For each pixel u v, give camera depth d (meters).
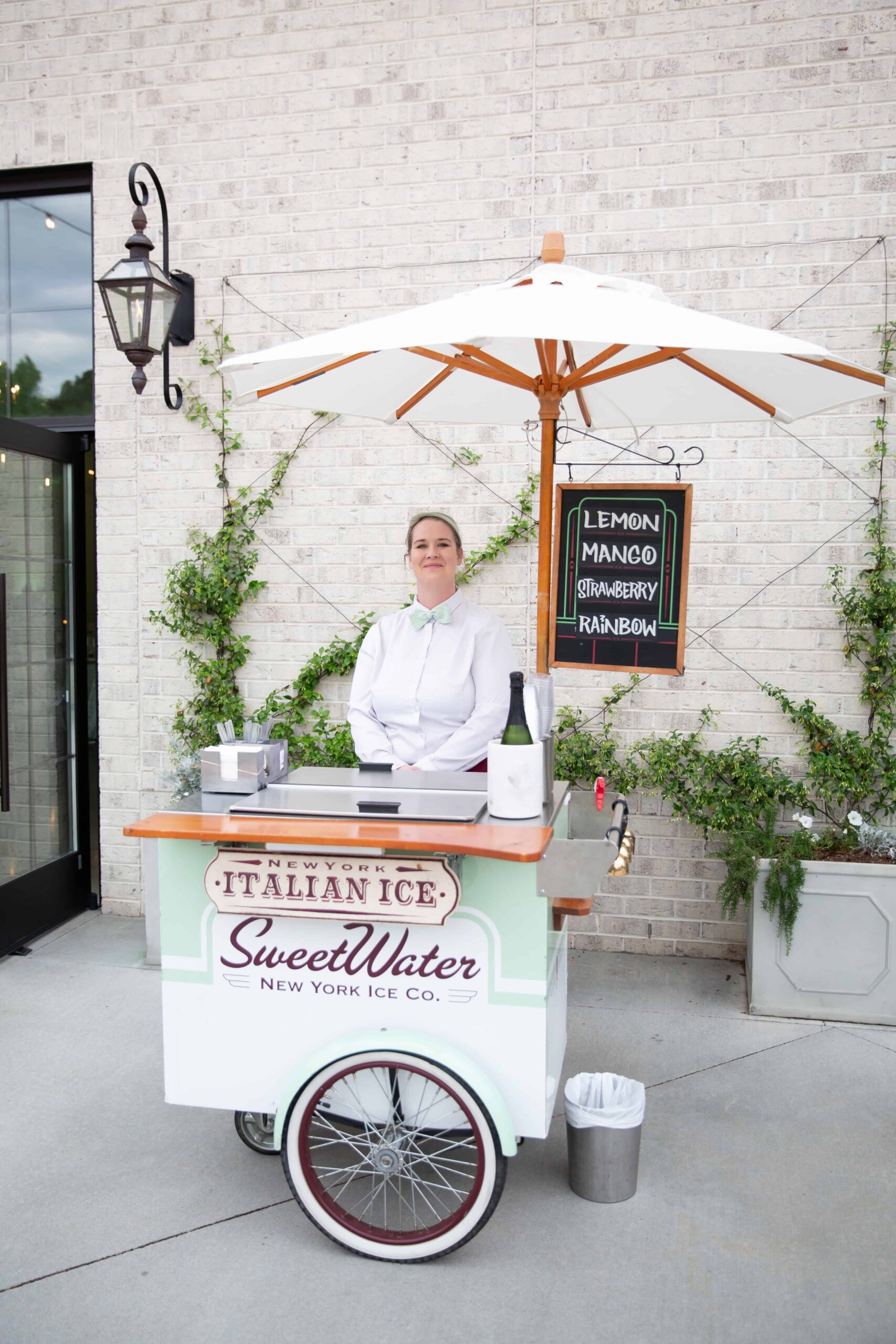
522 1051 2.20
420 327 2.06
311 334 4.22
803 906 3.49
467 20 4.01
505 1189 2.57
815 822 3.95
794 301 3.84
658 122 3.89
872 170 3.76
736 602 3.95
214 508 4.34
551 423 2.62
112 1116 2.92
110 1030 3.45
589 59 3.93
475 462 4.10
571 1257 2.30
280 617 4.32
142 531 4.41
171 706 4.45
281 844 2.21
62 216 4.52
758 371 2.62
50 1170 2.65
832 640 3.89
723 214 3.87
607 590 3.01
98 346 4.41
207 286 4.29
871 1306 2.14
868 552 3.84
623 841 2.26
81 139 4.37
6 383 4.62
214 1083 2.34
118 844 4.57
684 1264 2.28
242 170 4.23
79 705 4.64
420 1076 2.31
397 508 4.19
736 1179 2.59
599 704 4.07
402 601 4.21
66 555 4.59
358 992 2.26
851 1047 3.32
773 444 3.88
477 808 2.33
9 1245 2.36
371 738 3.08
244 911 2.23
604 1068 3.17
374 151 4.12
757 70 3.81
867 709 3.90
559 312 2.04
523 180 4.00
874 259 3.77
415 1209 2.44
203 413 4.30
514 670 3.12
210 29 4.23
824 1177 2.60
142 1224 2.44
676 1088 3.06
